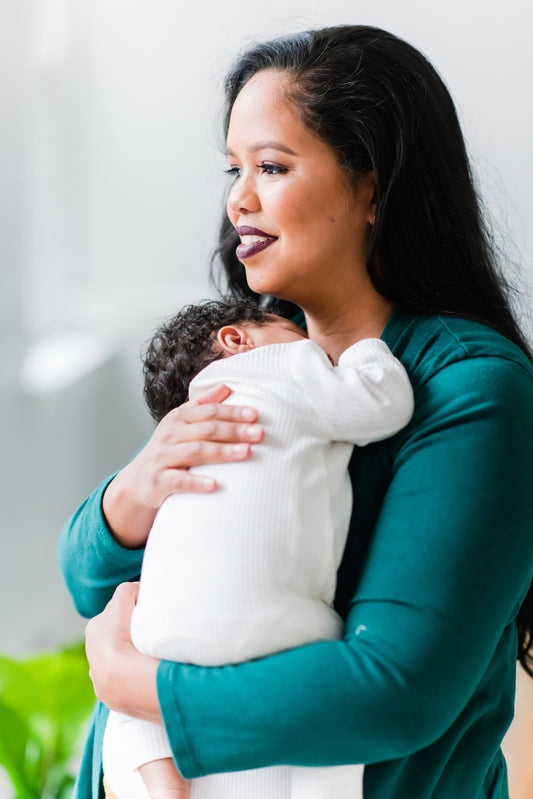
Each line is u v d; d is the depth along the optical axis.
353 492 1.00
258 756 0.86
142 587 0.98
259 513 0.94
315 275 1.05
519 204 3.45
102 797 1.11
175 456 0.99
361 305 1.09
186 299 4.27
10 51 3.43
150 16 4.04
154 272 4.30
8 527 3.32
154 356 1.17
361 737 0.85
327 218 1.02
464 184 1.08
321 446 0.97
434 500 0.90
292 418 0.97
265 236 1.04
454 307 1.07
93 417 4.14
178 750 0.88
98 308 4.34
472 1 3.48
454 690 0.87
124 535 1.08
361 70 1.01
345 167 1.02
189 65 4.06
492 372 0.95
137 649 0.96
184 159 4.16
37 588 3.64
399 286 1.07
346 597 0.99
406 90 1.02
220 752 0.87
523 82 3.45
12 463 3.34
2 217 3.35
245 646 0.91
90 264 4.32
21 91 3.54
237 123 1.04
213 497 0.96
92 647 0.98
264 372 1.02
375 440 0.98
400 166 1.01
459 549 0.88
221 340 1.11
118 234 4.27
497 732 1.07
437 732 0.87
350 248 1.06
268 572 0.92
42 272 4.13
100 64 4.12
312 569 0.95
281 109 1.01
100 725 1.12
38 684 2.33
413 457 0.94
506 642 1.06
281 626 0.91
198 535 0.94
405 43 1.06
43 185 4.14
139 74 4.11
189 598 0.93
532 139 3.45
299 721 0.85
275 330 1.12
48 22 4.06
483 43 3.49
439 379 0.98
